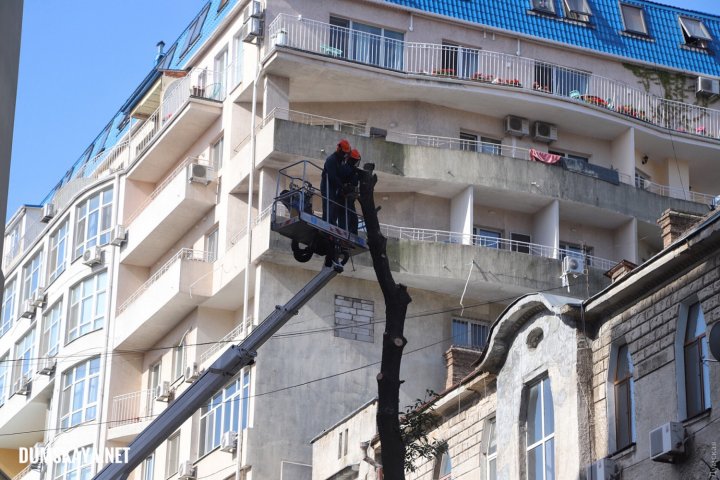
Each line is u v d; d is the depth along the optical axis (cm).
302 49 5406
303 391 5119
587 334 3272
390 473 2486
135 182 6244
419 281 5347
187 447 5391
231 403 5200
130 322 5891
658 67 6109
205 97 5778
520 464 3366
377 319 5306
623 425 3123
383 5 5675
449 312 5384
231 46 5772
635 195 5688
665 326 3038
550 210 5541
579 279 5409
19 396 6638
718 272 2917
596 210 5597
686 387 2959
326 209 2895
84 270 6244
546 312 3375
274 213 2906
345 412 5138
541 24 5938
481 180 5462
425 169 5425
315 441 4447
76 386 6106
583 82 5941
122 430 5838
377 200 5516
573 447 3178
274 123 5300
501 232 5588
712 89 6144
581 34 6006
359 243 2920
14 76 1972
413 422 3331
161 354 5856
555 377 3297
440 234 5475
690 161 6025
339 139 5359
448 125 5669
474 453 3631
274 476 4978
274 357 5131
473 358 4428
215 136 5741
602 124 5794
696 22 6381
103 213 6275
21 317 6694
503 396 3484
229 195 5534
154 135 6009
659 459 2908
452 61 5728
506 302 5450
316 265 5231
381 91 5575
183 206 5672
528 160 5553
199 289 5512
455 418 3762
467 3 5841
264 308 5172
